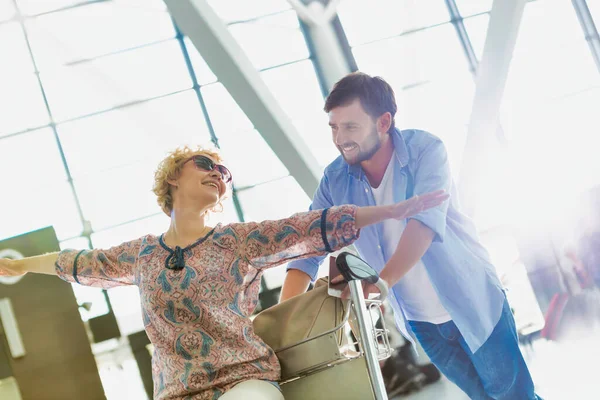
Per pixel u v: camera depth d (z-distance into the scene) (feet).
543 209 18.98
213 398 5.60
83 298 17.17
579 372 16.93
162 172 6.59
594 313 17.95
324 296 6.25
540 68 19.65
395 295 8.86
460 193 18.63
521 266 18.78
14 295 15.24
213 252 6.05
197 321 5.82
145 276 6.06
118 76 18.11
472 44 19.07
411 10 18.85
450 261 8.20
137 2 18.01
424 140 8.32
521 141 19.43
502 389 8.37
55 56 17.88
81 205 17.90
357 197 8.73
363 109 8.12
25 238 15.97
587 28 19.48
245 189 18.63
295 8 18.17
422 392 16.98
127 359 17.22
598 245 18.33
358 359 5.95
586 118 19.58
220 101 18.43
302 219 6.03
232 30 18.22
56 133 17.90
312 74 18.63
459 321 8.29
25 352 15.03
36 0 17.65
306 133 18.70
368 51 18.84
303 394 6.06
